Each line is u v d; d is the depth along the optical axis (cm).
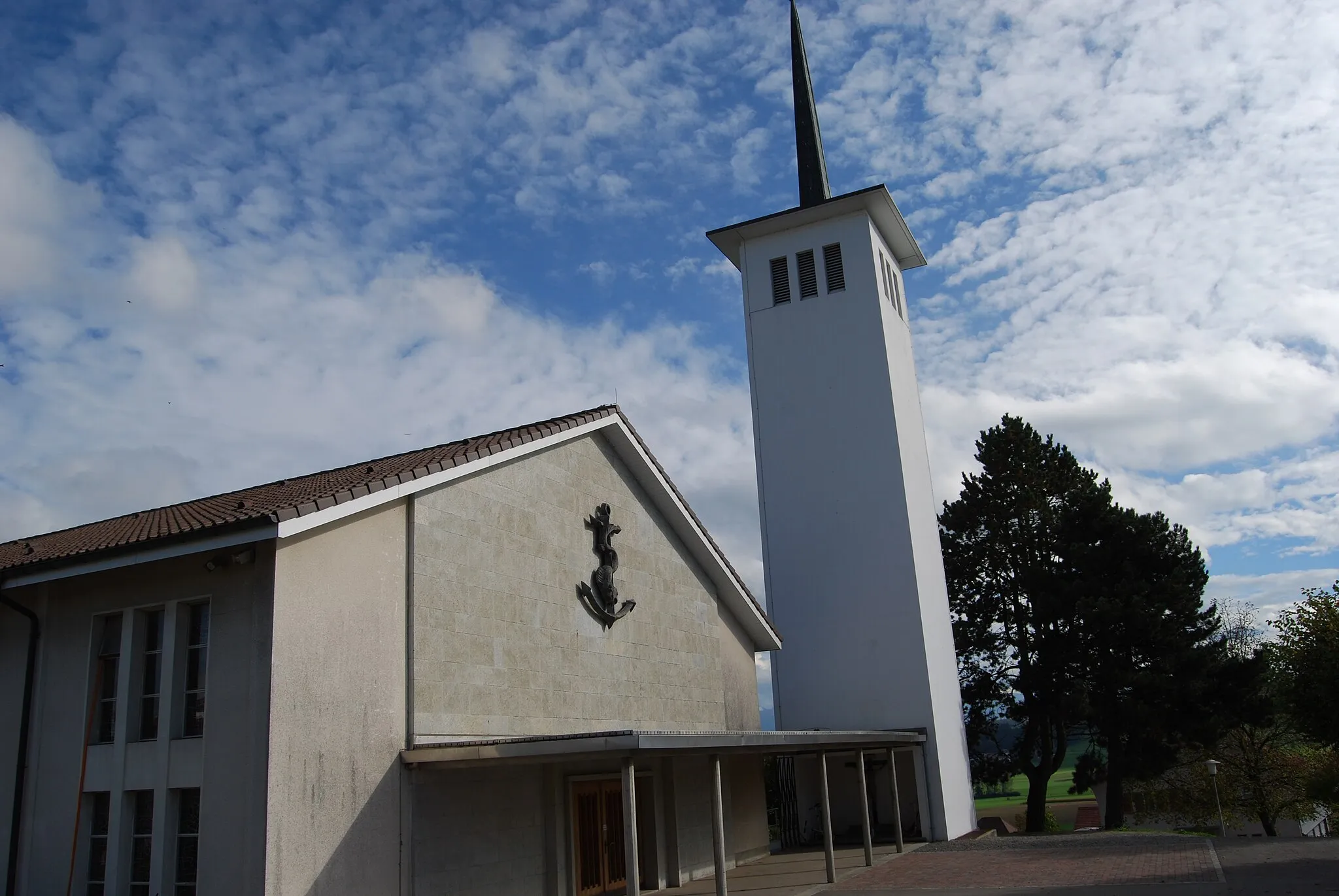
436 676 1322
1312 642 2352
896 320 3088
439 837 1283
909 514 2720
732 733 1355
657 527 2009
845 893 1609
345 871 1135
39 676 1294
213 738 1122
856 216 2992
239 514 1164
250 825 1063
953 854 2153
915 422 3058
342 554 1213
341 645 1187
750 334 3042
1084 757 3562
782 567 2822
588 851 1628
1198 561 3494
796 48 3644
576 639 1656
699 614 2122
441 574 1366
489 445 1491
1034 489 3794
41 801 1243
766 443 2936
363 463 1831
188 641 1209
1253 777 4016
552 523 1645
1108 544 3488
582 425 1730
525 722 1486
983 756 3628
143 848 1171
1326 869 1636
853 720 2644
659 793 1864
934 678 2656
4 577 1269
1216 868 1716
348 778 1162
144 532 1312
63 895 1185
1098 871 1755
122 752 1201
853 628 2702
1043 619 3447
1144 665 3328
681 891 1769
